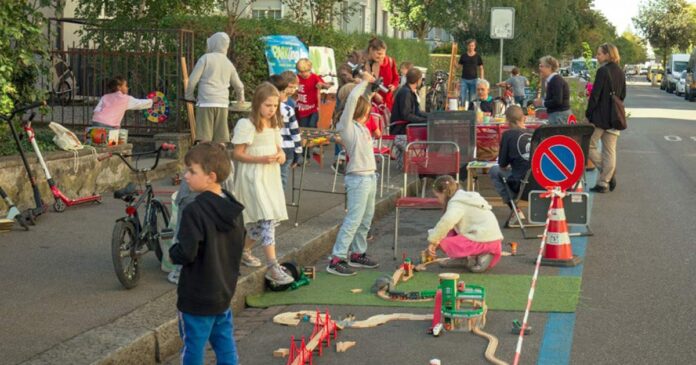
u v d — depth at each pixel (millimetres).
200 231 4926
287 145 10094
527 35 40438
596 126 13828
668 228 11094
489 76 37062
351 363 6188
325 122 17719
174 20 16531
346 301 7762
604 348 6473
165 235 7168
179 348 6488
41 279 7566
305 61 15367
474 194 8844
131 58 15070
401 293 7797
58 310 6668
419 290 8094
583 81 22391
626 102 49000
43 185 10711
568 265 9023
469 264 8781
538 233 10617
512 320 7156
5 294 7086
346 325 7004
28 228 9562
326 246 9820
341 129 8750
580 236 10570
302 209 11188
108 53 15078
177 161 13922
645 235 10648
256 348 6543
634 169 17125
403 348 6488
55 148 11594
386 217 12078
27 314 6551
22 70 11328
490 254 8734
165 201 11117
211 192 5066
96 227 9727
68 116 15484
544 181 10023
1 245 8805
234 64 16609
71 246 8820
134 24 18188
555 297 7805
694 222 11523
